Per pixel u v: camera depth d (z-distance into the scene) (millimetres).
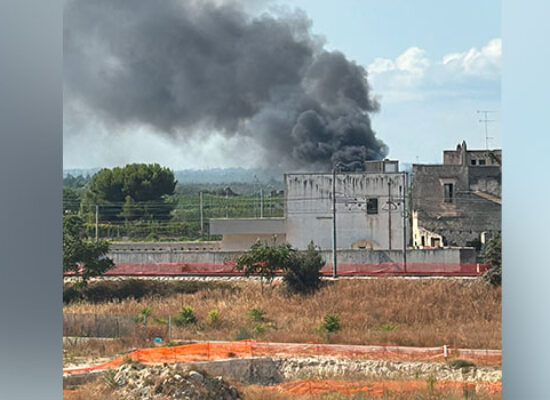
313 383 89125
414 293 109938
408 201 119438
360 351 97188
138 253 116375
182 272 115125
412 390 88438
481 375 92312
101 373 88688
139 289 112375
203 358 95812
